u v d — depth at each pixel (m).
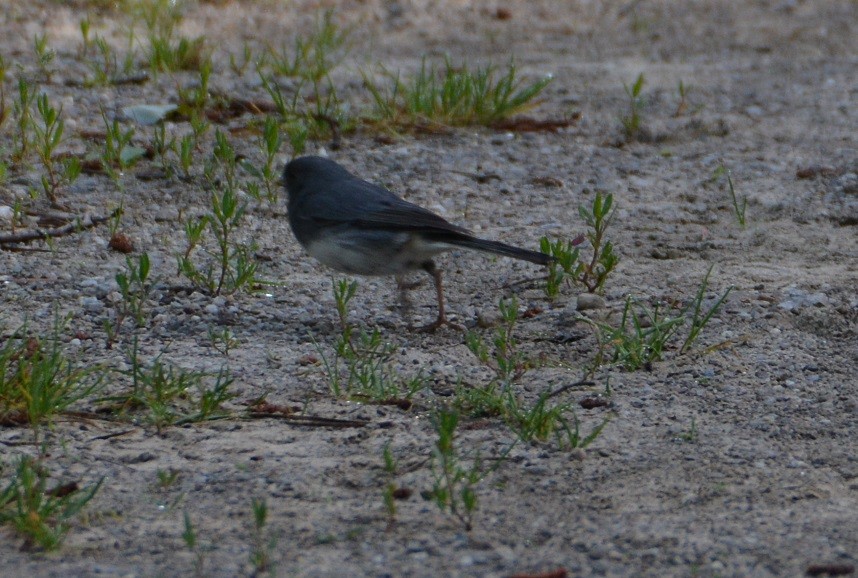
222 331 10.94
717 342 10.84
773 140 17.72
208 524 7.56
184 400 9.49
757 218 14.51
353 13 25.42
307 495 7.99
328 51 22.02
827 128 18.31
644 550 7.25
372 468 8.40
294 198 11.66
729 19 26.64
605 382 10.00
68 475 8.18
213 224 12.24
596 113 18.91
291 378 10.01
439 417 9.17
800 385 10.00
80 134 16.08
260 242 13.34
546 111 18.83
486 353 10.21
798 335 11.05
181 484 8.13
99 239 13.05
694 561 7.12
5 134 15.81
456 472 8.20
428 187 15.32
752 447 8.80
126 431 8.96
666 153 17.00
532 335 11.05
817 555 7.20
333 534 7.42
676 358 10.49
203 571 6.93
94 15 22.77
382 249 10.95
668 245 13.50
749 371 10.27
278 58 20.77
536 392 9.80
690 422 9.23
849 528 7.56
